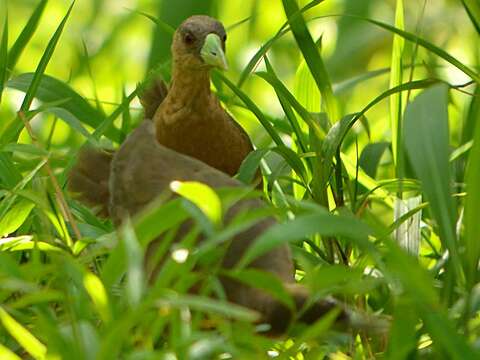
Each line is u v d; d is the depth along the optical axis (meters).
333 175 10.84
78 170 11.26
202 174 9.59
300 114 10.85
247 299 8.27
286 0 11.20
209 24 12.07
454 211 8.57
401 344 7.87
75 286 8.72
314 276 7.68
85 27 18.59
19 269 8.18
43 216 9.83
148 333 7.92
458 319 8.50
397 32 10.90
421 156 8.62
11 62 11.91
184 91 12.09
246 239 8.73
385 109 17.23
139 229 7.89
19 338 7.73
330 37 18.84
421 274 7.57
